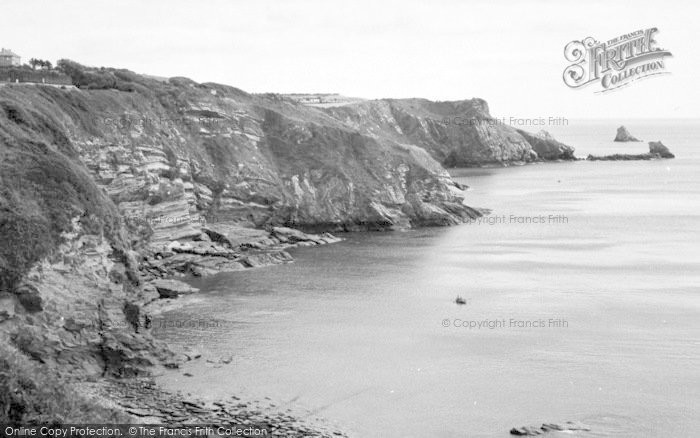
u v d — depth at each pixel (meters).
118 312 75.81
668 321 87.06
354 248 133.12
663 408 63.16
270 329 83.44
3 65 131.12
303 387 67.38
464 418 61.59
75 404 52.44
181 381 68.06
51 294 70.88
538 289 102.75
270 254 120.31
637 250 131.75
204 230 124.75
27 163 79.00
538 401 64.81
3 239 70.00
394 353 76.44
